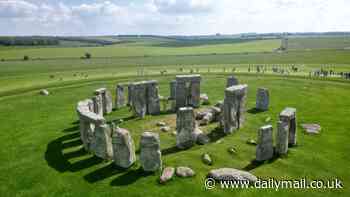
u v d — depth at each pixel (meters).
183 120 23.02
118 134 19.81
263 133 20.42
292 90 44.34
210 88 47.88
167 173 18.80
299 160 20.97
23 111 35.38
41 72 78.19
